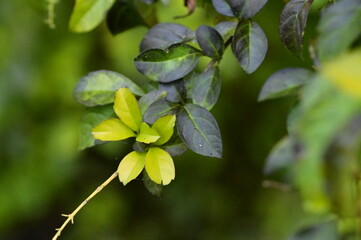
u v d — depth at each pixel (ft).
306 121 1.60
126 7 2.45
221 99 4.04
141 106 2.07
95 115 2.19
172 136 2.05
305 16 2.02
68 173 4.73
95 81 2.18
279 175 2.03
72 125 4.50
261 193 4.38
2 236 5.17
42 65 4.34
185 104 2.06
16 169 4.71
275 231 3.50
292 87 2.11
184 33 2.19
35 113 4.51
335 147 1.63
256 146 4.23
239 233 4.64
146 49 2.20
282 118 4.05
